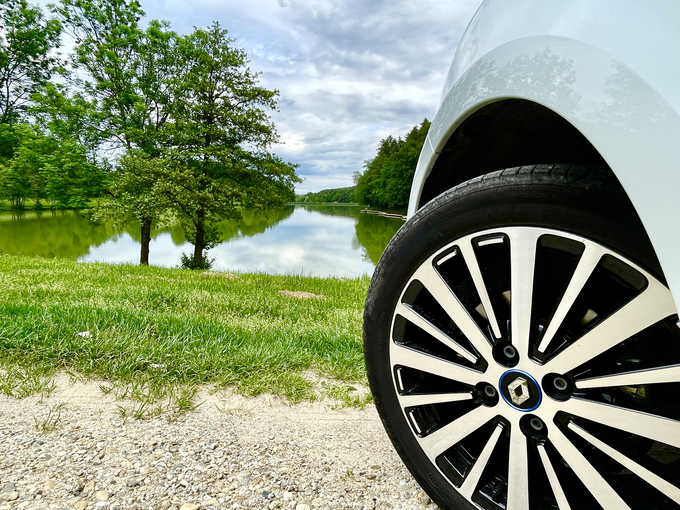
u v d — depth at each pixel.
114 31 19.48
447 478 1.19
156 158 18.31
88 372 2.29
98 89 19.25
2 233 36.53
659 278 0.82
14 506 1.28
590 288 0.93
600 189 0.90
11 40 24.00
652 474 0.86
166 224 20.19
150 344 2.64
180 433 1.80
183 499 1.37
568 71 0.84
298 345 3.16
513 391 1.02
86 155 18.47
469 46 1.19
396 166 87.75
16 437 1.68
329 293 7.36
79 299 4.18
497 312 1.05
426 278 1.16
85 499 1.33
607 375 0.89
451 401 1.16
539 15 0.96
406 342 1.24
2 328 2.67
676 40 0.70
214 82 20.23
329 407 2.17
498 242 1.02
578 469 0.94
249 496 1.41
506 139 1.22
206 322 3.36
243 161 20.67
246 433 1.84
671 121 0.68
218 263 27.08
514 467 1.04
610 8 0.81
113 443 1.68
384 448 1.77
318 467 1.60
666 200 0.69
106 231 42.56
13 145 20.50
